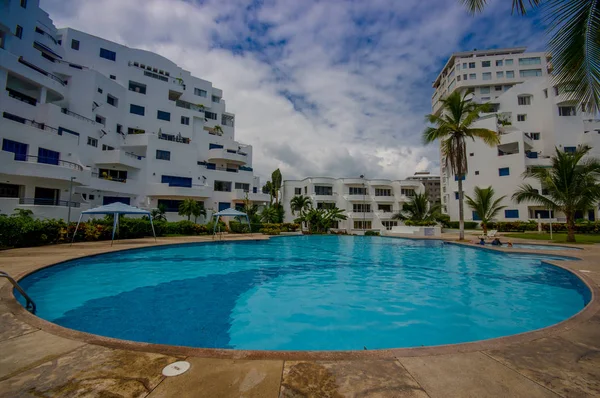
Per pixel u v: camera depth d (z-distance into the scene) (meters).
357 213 41.41
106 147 27.56
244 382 2.44
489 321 5.74
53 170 18.98
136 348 3.05
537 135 39.69
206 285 8.68
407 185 44.16
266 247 18.89
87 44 29.08
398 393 2.29
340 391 2.32
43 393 2.27
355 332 5.27
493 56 50.66
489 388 2.38
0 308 4.41
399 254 15.81
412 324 5.63
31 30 22.42
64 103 24.61
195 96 38.56
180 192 29.28
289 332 5.28
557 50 5.11
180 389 2.32
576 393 2.31
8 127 18.08
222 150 35.50
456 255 15.13
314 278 9.79
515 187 35.22
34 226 13.52
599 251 13.28
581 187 17.81
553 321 5.70
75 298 7.04
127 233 19.52
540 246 17.14
